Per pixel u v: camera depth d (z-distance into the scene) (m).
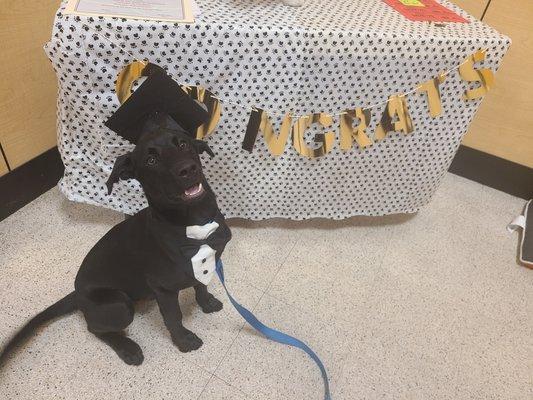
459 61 1.22
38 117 1.47
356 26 1.14
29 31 1.32
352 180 1.45
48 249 1.41
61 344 1.17
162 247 0.93
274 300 1.36
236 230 1.56
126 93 1.09
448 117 1.35
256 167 1.34
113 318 1.03
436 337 1.31
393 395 1.16
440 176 1.54
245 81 1.13
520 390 1.21
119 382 1.12
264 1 1.20
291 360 1.21
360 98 1.23
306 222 1.64
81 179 1.33
